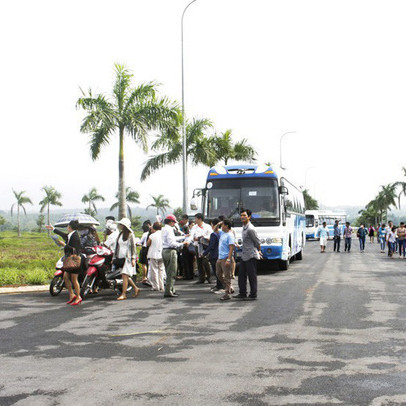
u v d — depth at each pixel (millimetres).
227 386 5273
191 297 12109
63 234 11453
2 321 9234
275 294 12344
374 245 44625
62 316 9703
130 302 11469
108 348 7035
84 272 12445
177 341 7398
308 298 11570
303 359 6305
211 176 18109
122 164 24609
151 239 13602
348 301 11055
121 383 5422
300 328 8203
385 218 104375
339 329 8086
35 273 15344
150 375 5699
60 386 5352
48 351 6914
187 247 15953
